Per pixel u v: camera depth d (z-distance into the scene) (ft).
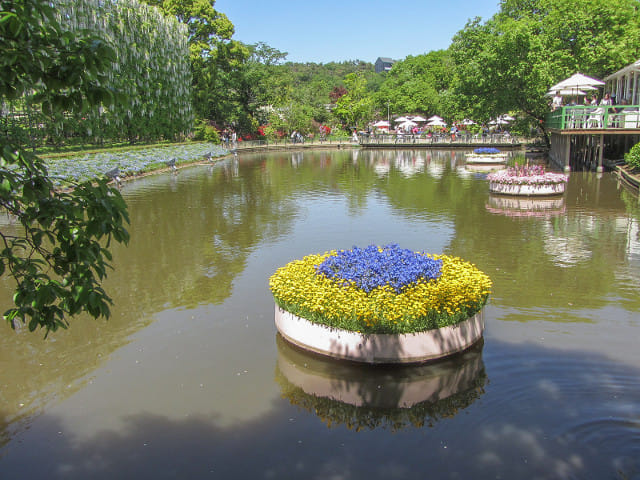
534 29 100.94
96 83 10.01
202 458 13.78
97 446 14.30
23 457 13.91
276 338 20.89
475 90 108.27
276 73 171.42
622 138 85.71
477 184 68.03
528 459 13.57
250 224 43.57
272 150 152.35
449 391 16.85
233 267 30.76
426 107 194.18
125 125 100.22
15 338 21.11
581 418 15.20
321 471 13.24
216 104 150.61
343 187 67.82
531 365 18.31
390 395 16.74
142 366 18.69
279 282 20.93
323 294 18.74
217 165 104.32
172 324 22.36
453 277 20.45
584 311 23.07
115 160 79.71
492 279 27.63
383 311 18.19
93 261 10.10
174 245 36.19
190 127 131.23
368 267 19.71
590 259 31.04
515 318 22.45
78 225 10.11
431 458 13.71
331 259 21.09
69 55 9.47
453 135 152.05
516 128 114.52
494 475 13.01
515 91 100.78
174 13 138.41
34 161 9.57
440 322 18.49
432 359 18.62
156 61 112.37
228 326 22.09
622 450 13.79
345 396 16.72
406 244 35.70
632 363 18.25
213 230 41.22
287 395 16.80
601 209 47.09
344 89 230.07
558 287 26.22
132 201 55.98
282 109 169.37
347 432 14.88
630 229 38.73
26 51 8.93
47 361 19.15
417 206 51.70
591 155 85.05
